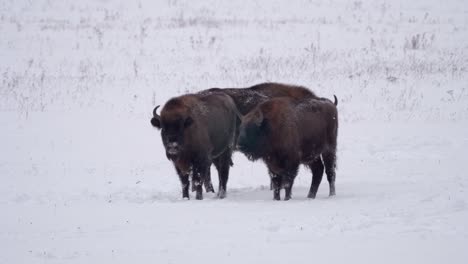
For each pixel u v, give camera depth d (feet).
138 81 288.10
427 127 218.38
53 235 101.30
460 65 303.07
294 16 410.52
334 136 148.15
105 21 396.16
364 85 275.18
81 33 367.86
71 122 231.91
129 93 271.49
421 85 276.00
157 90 275.18
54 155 190.70
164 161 185.37
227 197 145.07
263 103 139.44
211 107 149.79
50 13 415.03
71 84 282.77
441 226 96.63
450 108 246.88
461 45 339.77
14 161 182.70
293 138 137.39
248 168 183.73
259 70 296.92
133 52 334.85
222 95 157.79
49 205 131.64
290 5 437.17
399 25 385.29
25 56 325.83
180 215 116.16
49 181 160.66
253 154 137.59
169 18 406.00
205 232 99.96
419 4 435.53
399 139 201.26
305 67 302.66
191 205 127.65
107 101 260.83
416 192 131.64
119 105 255.91
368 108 248.52
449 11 419.54
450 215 104.42
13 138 208.74
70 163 181.88
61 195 143.02
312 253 83.97
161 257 84.53
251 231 99.50
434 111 243.19
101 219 114.73
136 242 94.38
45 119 235.20
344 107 249.75
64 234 102.01
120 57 327.06
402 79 283.18
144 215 117.60
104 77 294.25
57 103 257.14
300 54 327.47
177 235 98.37
